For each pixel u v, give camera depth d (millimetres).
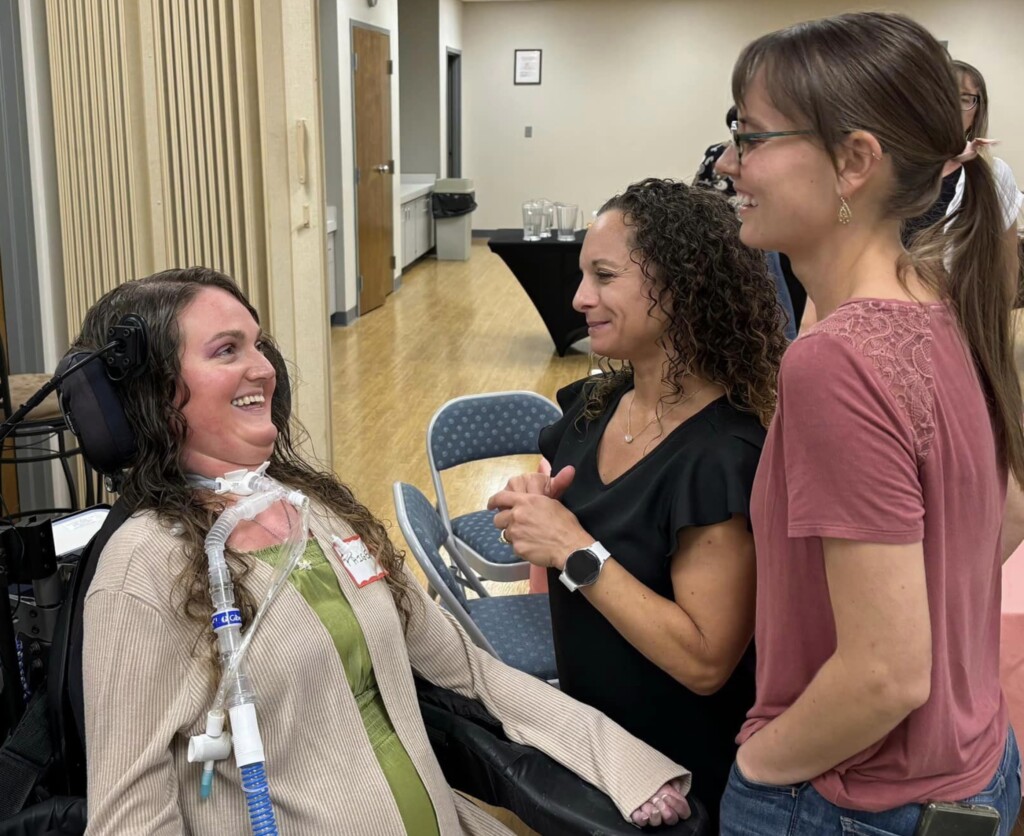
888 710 844
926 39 851
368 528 1393
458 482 4266
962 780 941
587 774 1258
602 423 1407
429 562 1771
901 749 917
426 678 1420
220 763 1132
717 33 11570
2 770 1187
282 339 2820
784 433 869
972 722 958
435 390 5750
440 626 1424
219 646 1120
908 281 892
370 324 7648
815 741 912
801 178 884
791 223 908
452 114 12047
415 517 1900
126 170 2723
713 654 1219
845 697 859
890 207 881
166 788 1090
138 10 2604
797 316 2834
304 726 1180
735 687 1335
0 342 2070
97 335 1197
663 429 1299
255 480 1217
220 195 2705
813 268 935
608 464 1365
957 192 943
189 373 1181
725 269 1232
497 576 2502
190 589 1129
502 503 1342
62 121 2770
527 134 12242
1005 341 933
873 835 952
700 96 11797
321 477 1429
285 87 2670
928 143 849
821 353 833
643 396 1348
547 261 6379
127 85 2652
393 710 1280
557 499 1406
